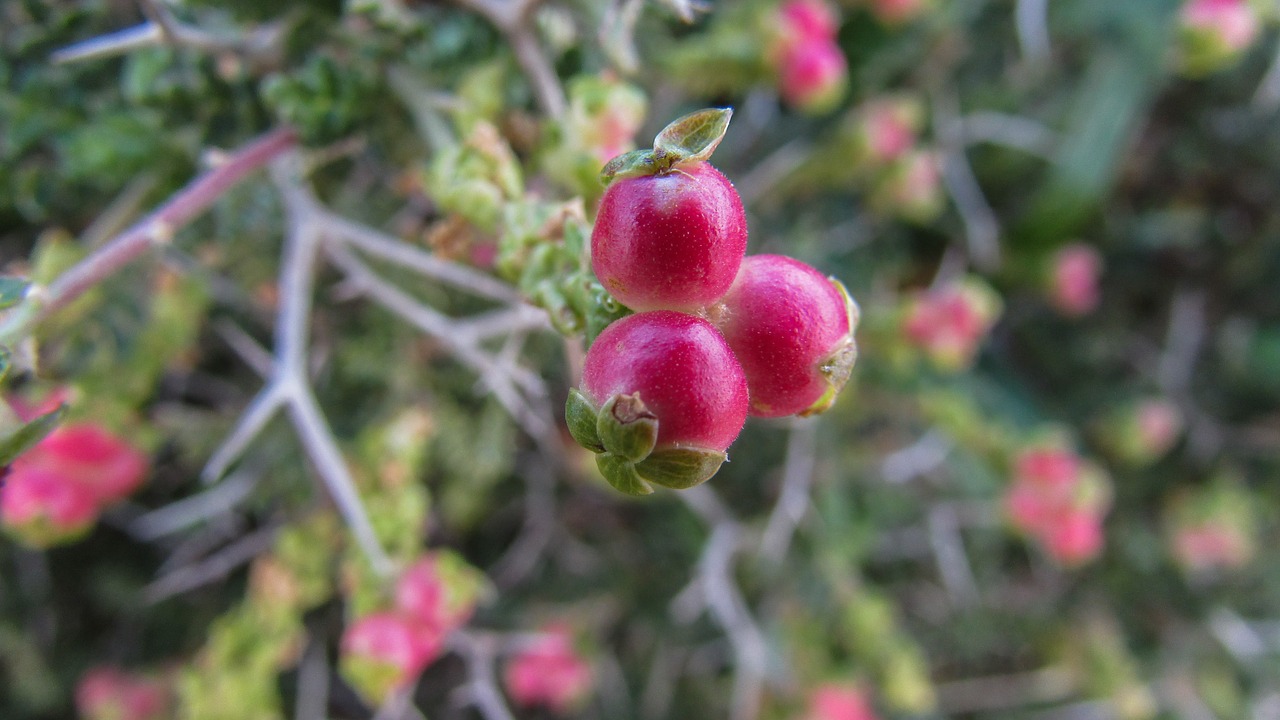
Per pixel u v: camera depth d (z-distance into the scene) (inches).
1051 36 5.2
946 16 4.6
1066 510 4.3
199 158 2.9
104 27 2.9
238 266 3.8
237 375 4.3
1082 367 6.0
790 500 4.5
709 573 4.3
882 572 5.7
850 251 5.2
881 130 4.4
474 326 3.2
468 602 3.0
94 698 4.0
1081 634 5.7
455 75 2.6
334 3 2.5
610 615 4.9
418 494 3.2
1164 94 5.7
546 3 2.4
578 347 2.6
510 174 2.2
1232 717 5.9
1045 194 5.2
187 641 4.4
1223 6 4.2
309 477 3.9
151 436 3.3
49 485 2.9
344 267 3.2
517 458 4.6
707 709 5.2
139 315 3.3
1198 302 5.9
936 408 4.7
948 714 6.0
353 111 2.5
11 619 4.1
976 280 5.4
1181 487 6.1
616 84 2.3
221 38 2.5
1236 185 5.8
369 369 4.0
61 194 3.1
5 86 2.7
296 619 3.3
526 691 4.2
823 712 4.5
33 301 1.9
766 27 3.6
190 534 4.3
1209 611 6.0
